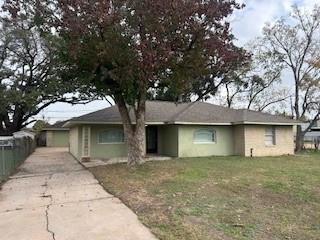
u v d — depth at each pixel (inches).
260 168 596.4
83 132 808.3
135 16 502.9
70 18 496.1
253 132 883.4
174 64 551.5
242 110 932.6
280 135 922.7
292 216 312.5
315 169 589.0
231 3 542.3
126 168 593.9
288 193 395.9
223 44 545.6
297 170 574.2
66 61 576.4
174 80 574.2
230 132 914.1
